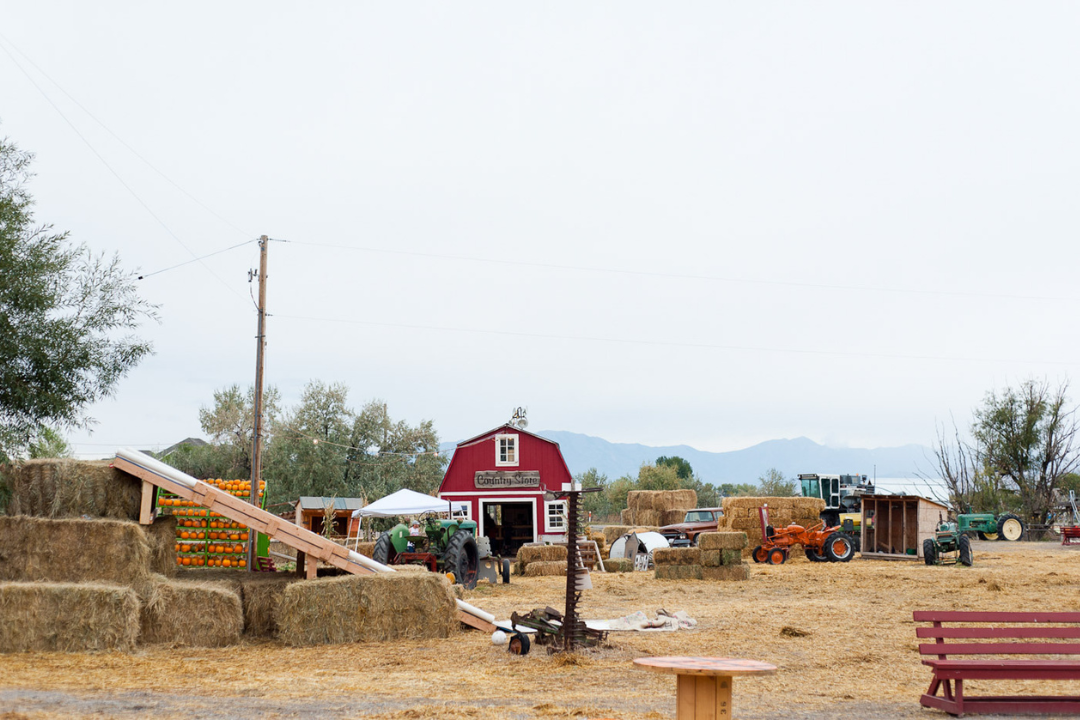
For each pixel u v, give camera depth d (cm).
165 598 1087
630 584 2002
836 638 1154
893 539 2923
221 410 4678
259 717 690
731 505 2925
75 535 1091
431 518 1975
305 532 1178
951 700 768
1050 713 763
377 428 4897
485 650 1061
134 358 1234
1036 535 4141
